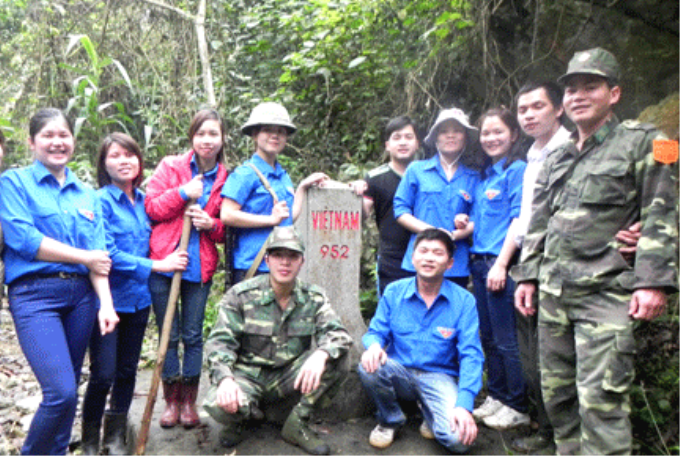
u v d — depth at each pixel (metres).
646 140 2.20
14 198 2.22
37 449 2.21
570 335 2.41
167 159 2.99
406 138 3.33
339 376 2.77
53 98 6.27
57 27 6.20
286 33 5.33
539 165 2.78
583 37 3.86
